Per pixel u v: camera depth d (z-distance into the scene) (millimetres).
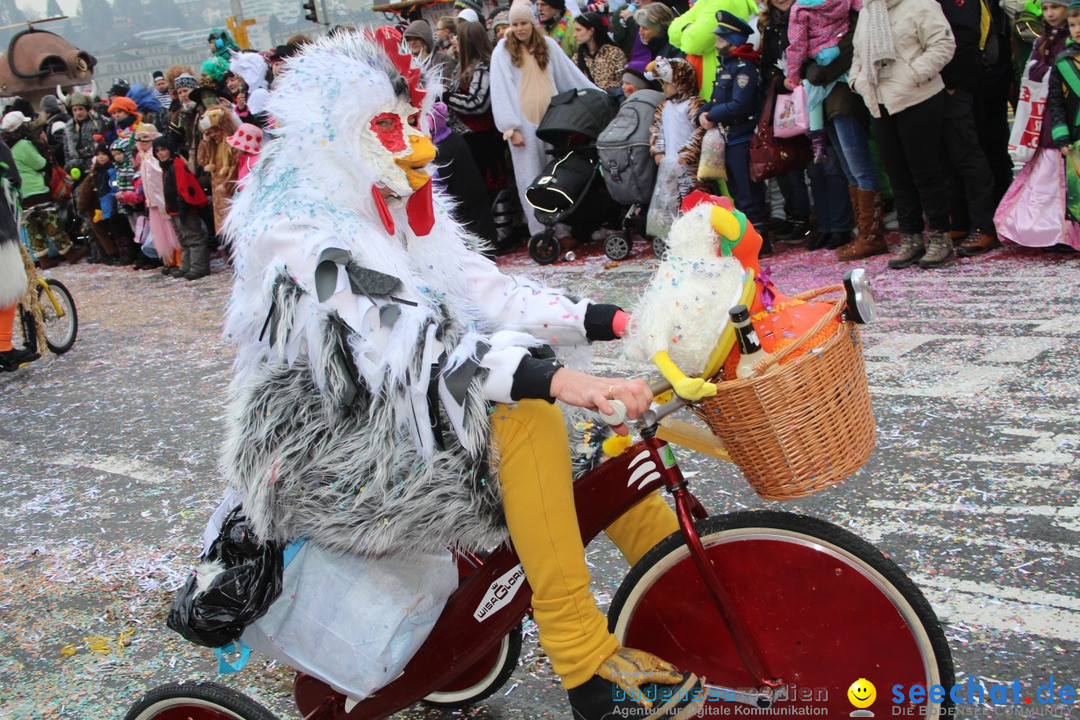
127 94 12992
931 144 6047
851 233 7297
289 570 2109
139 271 11609
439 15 12883
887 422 4172
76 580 3852
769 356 1819
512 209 9227
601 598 3188
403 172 2045
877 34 5879
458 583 2270
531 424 2014
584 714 2078
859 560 1994
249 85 9523
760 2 7859
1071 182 5926
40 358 7691
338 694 2295
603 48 8734
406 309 1916
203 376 6625
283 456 1999
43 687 3135
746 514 2086
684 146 7160
